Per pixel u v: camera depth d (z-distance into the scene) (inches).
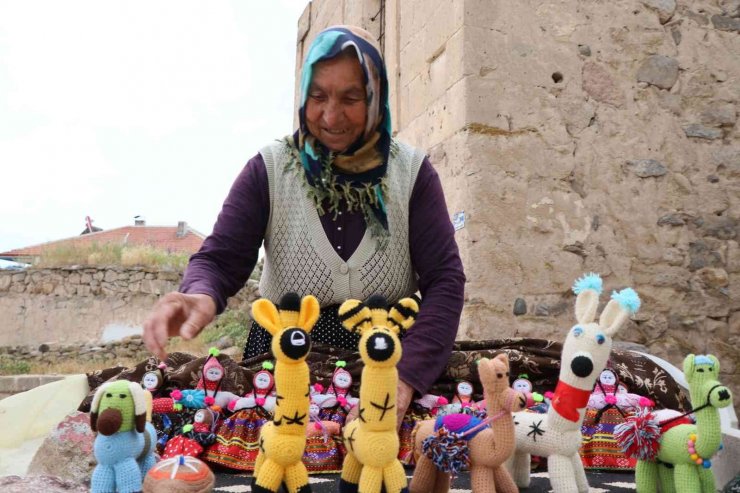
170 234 1214.9
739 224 213.8
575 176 201.5
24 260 718.5
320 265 95.3
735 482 83.1
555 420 74.3
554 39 205.0
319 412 98.9
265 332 109.1
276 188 96.7
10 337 638.5
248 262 93.9
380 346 60.5
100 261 673.6
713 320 206.8
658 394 114.1
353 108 90.1
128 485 65.6
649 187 207.5
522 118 198.8
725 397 71.4
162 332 66.3
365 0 281.6
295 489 65.6
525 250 193.0
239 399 100.2
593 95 206.8
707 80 217.9
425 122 221.1
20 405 131.3
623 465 100.5
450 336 86.1
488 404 68.5
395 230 95.7
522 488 85.8
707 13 220.7
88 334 641.6
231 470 95.7
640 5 214.4
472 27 197.8
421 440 73.8
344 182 94.4
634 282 201.8
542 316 191.6
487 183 192.5
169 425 99.0
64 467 89.2
